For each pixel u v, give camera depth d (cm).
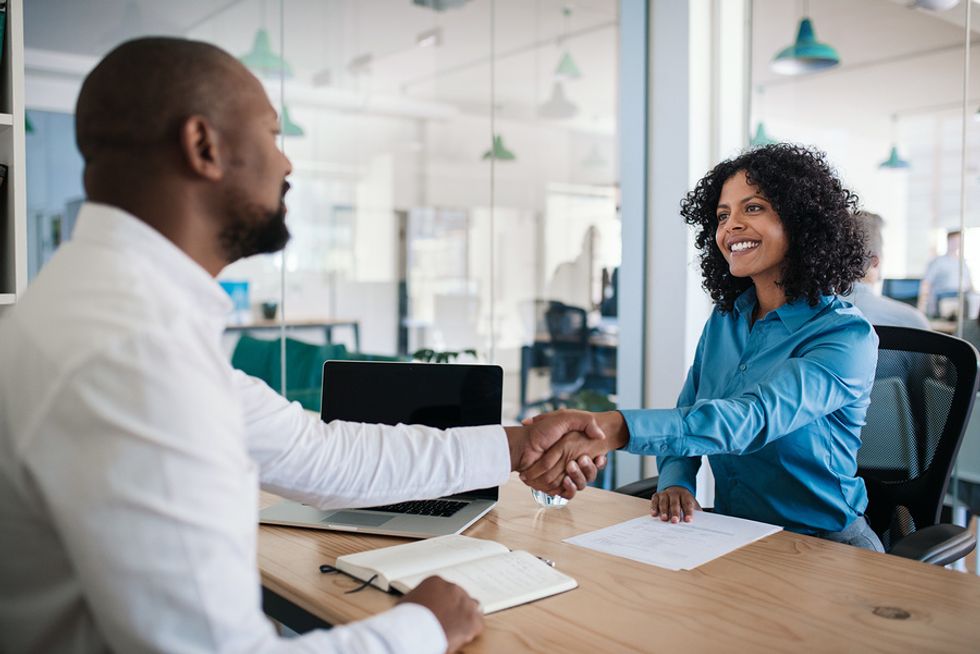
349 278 625
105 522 66
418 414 157
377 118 631
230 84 85
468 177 694
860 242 172
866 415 177
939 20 255
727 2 295
